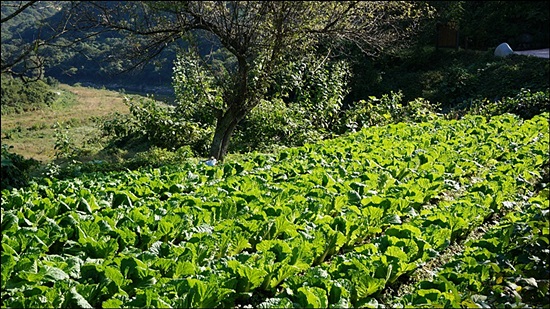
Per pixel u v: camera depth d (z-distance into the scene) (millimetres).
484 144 11719
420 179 8984
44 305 4973
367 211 7516
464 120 14945
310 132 15750
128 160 13688
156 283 5398
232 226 6707
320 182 8969
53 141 24281
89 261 5949
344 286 5434
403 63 26281
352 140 12852
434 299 5207
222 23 12219
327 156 11156
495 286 5516
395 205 7848
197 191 8711
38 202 7762
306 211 7562
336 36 13359
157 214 7359
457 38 27156
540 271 6098
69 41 11984
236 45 12289
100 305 5391
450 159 10641
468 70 24438
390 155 11047
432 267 6789
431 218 7270
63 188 9055
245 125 16562
